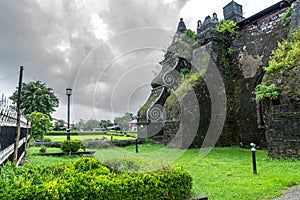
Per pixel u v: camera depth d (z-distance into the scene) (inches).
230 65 514.3
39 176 117.0
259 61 464.8
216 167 256.4
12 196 87.7
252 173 224.2
